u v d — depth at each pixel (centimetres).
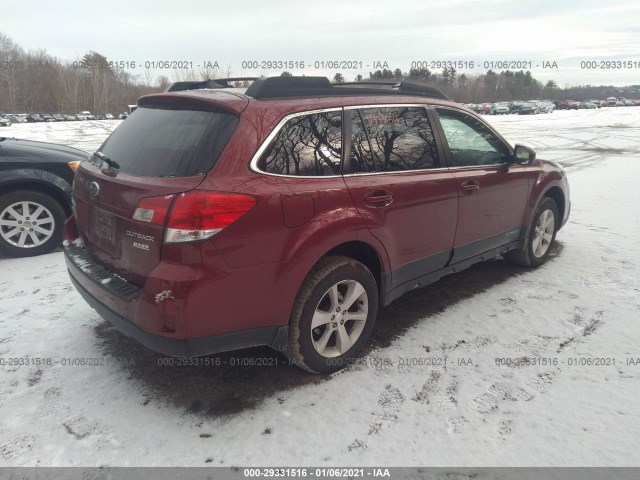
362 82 385
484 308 404
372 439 256
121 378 307
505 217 436
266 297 270
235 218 252
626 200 792
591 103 6694
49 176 527
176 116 298
